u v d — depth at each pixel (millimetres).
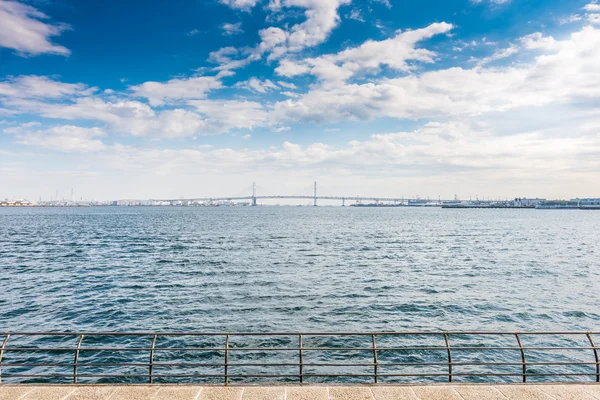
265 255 55000
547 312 27625
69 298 30656
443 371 19219
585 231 106938
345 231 102625
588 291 33906
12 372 18469
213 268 44125
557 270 44156
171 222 142250
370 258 52500
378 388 9938
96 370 19000
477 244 71938
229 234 90688
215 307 28078
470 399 9383
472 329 24219
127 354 20625
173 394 9586
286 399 9383
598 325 25125
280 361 19891
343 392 9742
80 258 51875
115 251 59156
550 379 18594
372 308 28141
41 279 38125
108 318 25672
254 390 9852
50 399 9273
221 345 21703
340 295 31750
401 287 34812
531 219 184125
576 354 21344
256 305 28609
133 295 31578
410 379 18500
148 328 23891
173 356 20359
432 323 25141
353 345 21938
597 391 9742
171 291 32906
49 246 65438
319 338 22734
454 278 39156
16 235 85625
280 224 134000
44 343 21859
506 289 34438
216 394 9617
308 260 50344
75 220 155375
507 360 20594
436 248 64875
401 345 22109
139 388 9867
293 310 27406
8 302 29469
